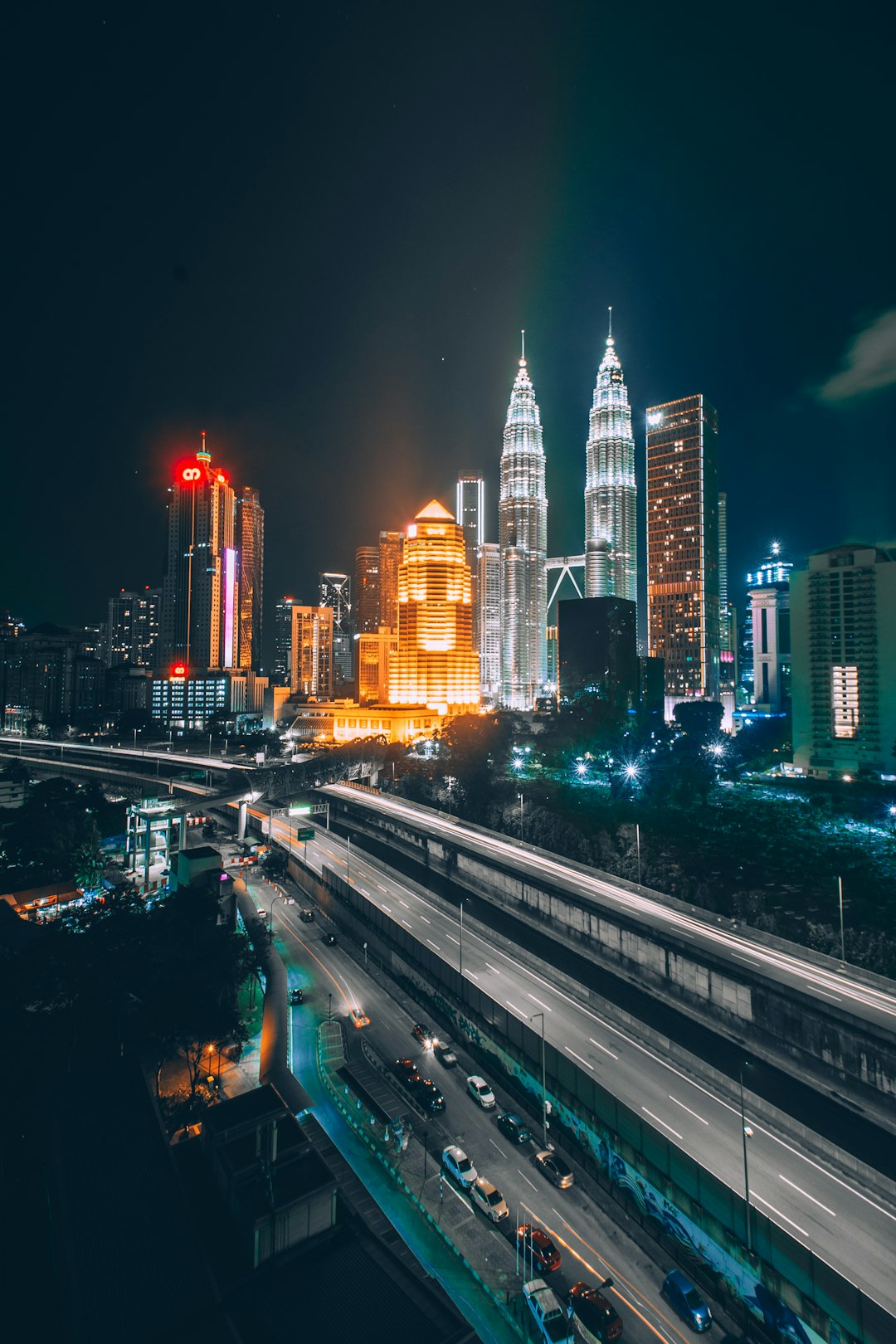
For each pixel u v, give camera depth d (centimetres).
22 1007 7344
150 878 15438
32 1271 5003
